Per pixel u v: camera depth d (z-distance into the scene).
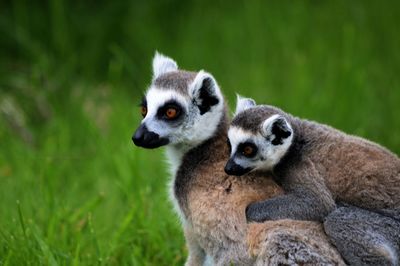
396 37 19.05
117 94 18.69
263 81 18.41
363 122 17.11
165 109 10.55
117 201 13.91
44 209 12.76
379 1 19.86
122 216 12.88
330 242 9.48
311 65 18.70
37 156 16.05
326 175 10.03
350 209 9.62
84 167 15.86
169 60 11.71
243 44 20.14
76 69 20.56
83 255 11.42
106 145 15.97
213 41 20.61
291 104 17.22
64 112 18.06
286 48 19.36
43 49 20.58
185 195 10.36
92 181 15.25
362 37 19.11
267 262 9.39
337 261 9.33
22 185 14.16
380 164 9.91
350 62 18.05
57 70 19.42
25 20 20.77
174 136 10.51
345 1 20.20
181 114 10.52
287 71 18.83
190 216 10.23
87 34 21.03
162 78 11.02
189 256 10.71
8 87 19.28
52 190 13.41
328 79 17.88
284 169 10.23
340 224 9.44
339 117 17.02
